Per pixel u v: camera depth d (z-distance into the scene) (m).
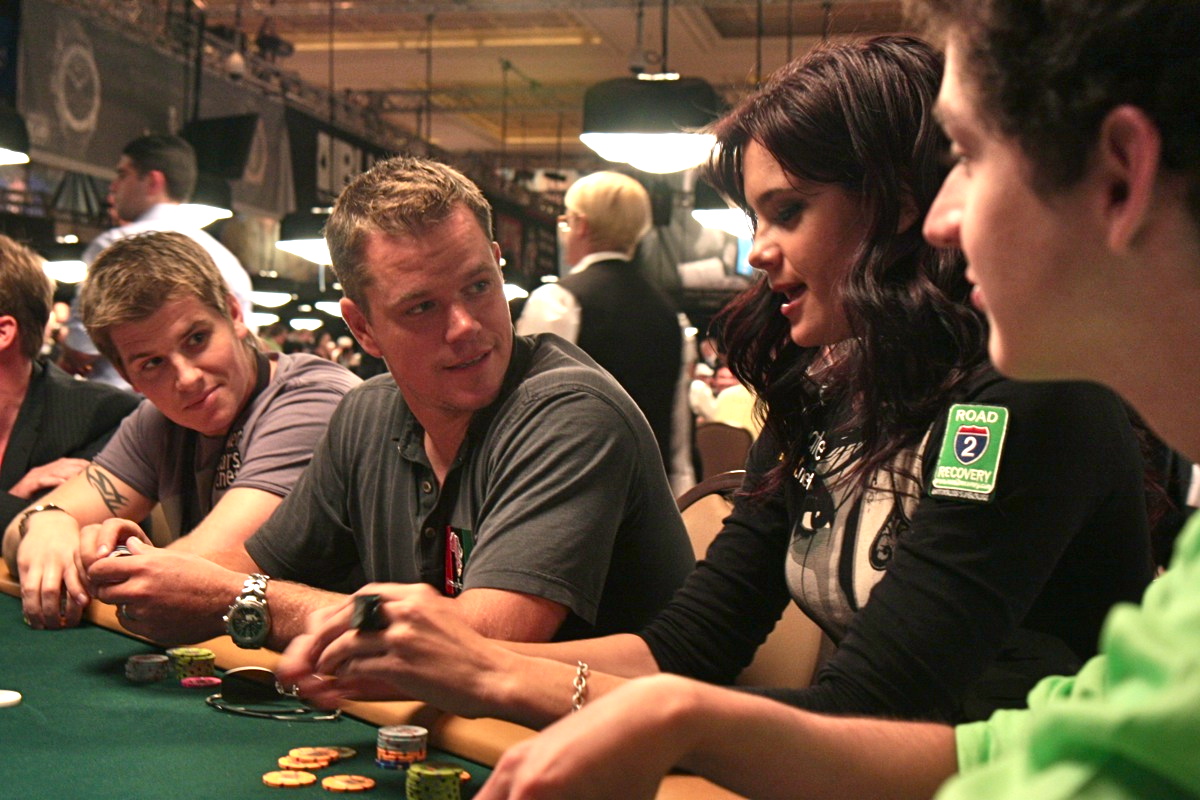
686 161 5.42
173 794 1.13
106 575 1.75
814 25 11.71
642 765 0.79
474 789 1.16
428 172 1.71
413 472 1.86
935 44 0.62
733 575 1.61
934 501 1.28
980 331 1.31
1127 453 1.30
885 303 1.34
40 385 2.90
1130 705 0.43
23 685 1.58
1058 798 0.44
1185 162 0.51
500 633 1.51
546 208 18.67
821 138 1.38
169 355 2.25
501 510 1.63
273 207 10.03
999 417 1.25
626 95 5.16
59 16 7.62
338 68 14.09
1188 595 0.45
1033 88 0.54
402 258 1.65
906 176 1.35
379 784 1.18
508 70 14.03
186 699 1.51
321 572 2.03
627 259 3.77
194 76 9.14
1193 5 0.50
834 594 1.46
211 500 2.44
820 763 0.87
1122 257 0.54
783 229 1.46
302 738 1.33
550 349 1.80
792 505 1.58
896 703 1.20
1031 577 1.24
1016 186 0.56
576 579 1.57
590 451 1.63
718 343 1.65
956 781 0.50
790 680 1.87
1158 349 0.55
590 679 1.29
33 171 9.36
